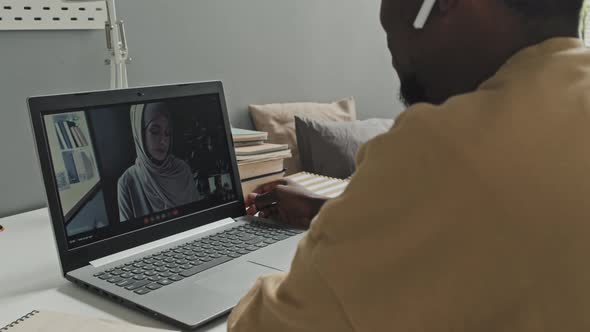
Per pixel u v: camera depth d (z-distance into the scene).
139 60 1.92
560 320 0.46
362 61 2.69
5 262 1.18
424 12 0.56
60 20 1.66
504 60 0.55
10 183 1.66
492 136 0.48
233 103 2.21
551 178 0.47
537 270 0.46
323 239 0.54
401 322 0.49
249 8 2.21
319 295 0.53
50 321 0.87
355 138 2.32
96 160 1.11
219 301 0.94
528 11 0.54
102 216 1.10
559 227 0.46
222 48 2.15
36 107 1.04
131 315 0.93
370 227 0.50
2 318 0.94
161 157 1.20
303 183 1.58
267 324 0.60
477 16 0.55
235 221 1.31
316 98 2.51
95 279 1.03
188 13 2.03
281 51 2.34
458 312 0.48
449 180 0.48
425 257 0.48
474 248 0.47
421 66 0.60
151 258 1.11
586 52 0.54
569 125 0.49
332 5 2.51
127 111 1.16
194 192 1.25
